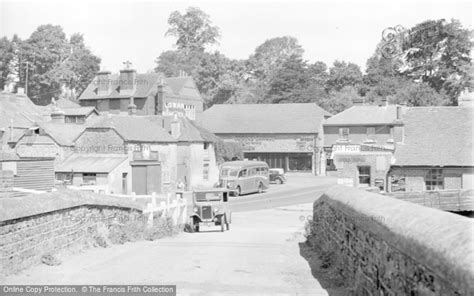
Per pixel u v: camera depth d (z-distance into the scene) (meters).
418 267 6.42
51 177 29.91
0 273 10.48
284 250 16.17
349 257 10.83
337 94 96.44
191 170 62.31
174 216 26.09
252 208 45.97
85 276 11.43
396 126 37.62
